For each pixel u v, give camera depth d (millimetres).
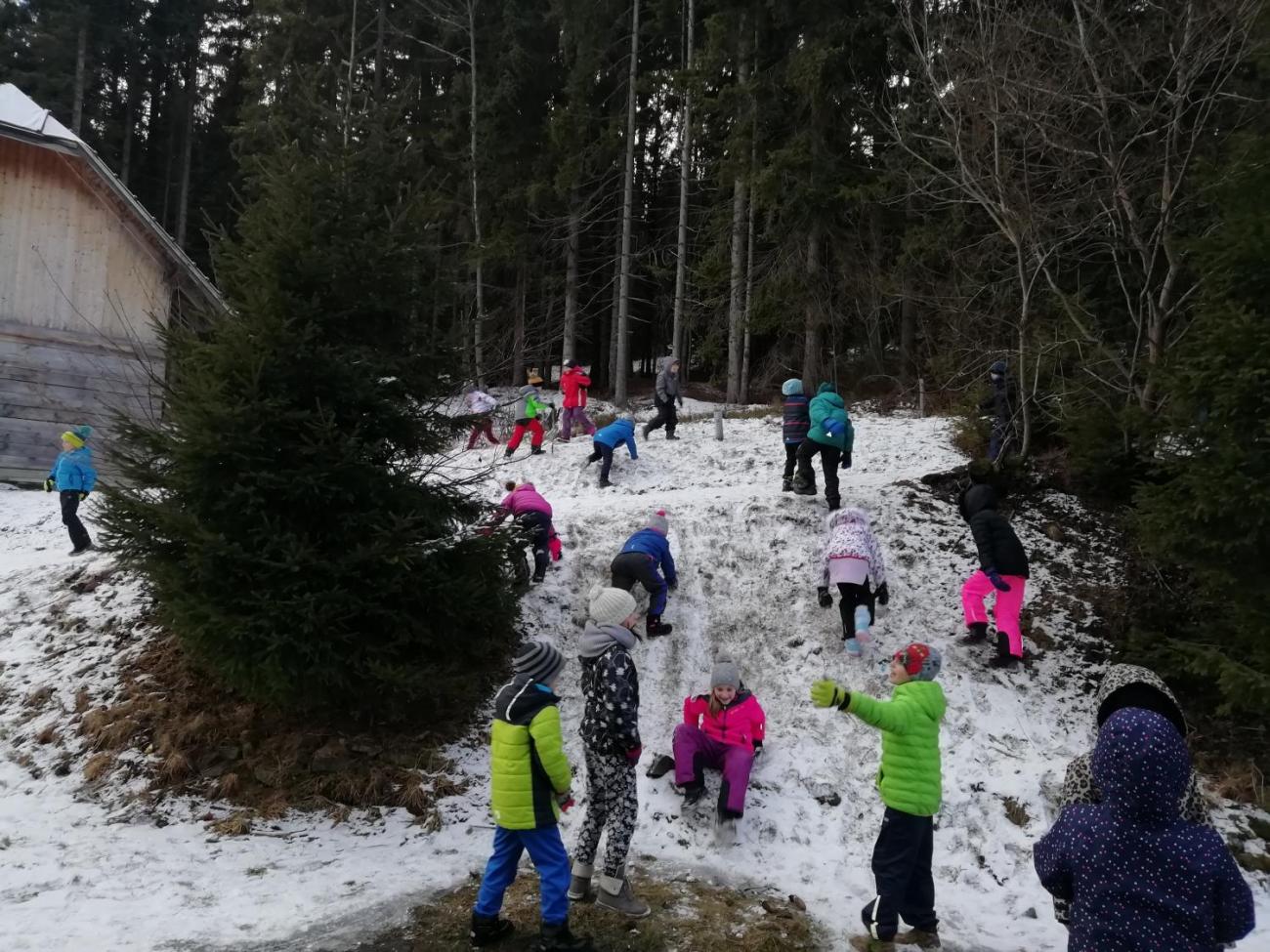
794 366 22656
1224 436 6098
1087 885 2645
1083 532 9438
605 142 24531
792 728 6746
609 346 33375
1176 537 6254
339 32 26062
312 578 5852
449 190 25828
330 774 5910
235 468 5938
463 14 26766
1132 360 9469
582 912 4613
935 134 15133
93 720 6422
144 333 15469
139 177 34062
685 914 4668
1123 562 8867
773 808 5887
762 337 25375
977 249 15711
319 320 6289
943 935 4645
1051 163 12719
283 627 5648
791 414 10938
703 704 6008
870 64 19578
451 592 6324
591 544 9570
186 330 6570
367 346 6555
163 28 33062
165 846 5145
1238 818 5691
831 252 20656
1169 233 9367
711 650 7828
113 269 15422
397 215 6719
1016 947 4574
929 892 4523
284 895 4652
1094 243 12812
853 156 19781
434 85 29078
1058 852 2766
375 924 4402
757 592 8609
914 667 4562
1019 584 7312
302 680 5805
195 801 5664
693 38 24172
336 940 4219
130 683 6898
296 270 6254
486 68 26531
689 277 25656
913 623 7992
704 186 27266
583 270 31688
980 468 10266
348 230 6418
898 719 4383
